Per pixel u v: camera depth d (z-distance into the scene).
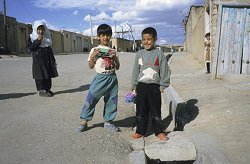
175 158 4.75
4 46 35.91
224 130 5.22
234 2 9.75
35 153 4.61
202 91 8.34
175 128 6.29
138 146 5.04
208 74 11.83
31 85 10.17
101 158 4.54
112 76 5.50
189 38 35.16
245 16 9.83
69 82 10.95
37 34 8.11
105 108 5.68
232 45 9.98
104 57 5.42
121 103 7.88
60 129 5.65
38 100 7.94
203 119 5.92
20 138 5.19
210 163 4.26
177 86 9.42
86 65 18.69
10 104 7.49
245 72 9.99
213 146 4.59
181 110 6.55
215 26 10.95
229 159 4.18
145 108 5.26
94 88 5.40
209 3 12.45
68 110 6.98
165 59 5.16
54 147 4.84
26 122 6.05
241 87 8.41
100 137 5.29
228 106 6.52
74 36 58.88
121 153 4.77
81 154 4.62
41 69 8.18
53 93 8.77
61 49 52.47
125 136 5.48
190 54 31.16
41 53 8.14
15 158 4.43
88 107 5.49
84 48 63.00
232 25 9.91
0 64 19.34
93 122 6.12
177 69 15.34
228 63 10.04
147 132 5.75
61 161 4.38
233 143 4.66
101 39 5.45
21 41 39.69
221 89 8.41
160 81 5.16
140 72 5.23
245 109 6.21
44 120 6.20
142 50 5.27
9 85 10.17
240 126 5.34
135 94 5.40
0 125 5.85
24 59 25.36
